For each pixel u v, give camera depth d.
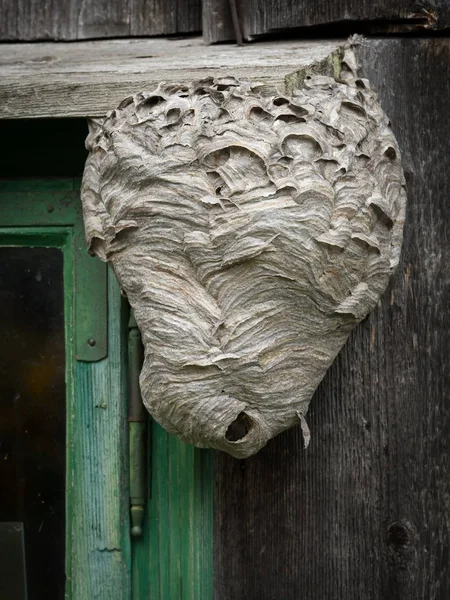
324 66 0.58
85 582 0.64
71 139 0.65
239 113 0.53
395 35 0.62
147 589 0.64
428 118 0.61
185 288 0.52
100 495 0.65
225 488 0.62
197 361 0.52
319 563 0.60
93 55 0.65
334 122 0.53
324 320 0.53
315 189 0.51
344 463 0.60
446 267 0.60
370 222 0.53
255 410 0.53
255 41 0.65
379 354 0.60
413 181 0.61
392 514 0.60
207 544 0.63
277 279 0.52
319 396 0.61
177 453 0.64
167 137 0.53
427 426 0.60
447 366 0.60
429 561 0.59
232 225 0.51
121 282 0.54
